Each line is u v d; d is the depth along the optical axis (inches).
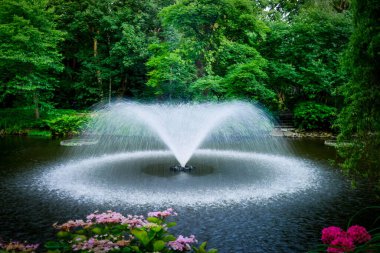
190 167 409.4
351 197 300.0
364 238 131.5
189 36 783.7
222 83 784.3
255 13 875.4
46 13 863.7
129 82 1119.6
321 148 614.5
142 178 360.5
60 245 125.6
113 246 124.5
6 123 845.2
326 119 860.6
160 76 832.9
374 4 186.5
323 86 832.3
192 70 852.0
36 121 853.8
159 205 271.3
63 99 1156.5
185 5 749.9
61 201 282.5
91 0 1024.9
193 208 264.8
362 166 242.7
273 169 417.4
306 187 333.4
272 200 289.3
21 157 500.7
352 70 210.2
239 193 307.6
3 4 784.9
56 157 501.0
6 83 845.2
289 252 192.7
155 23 1004.6
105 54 1084.5
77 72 1170.6
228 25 775.1
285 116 959.0
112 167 421.7
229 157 502.0
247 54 825.5
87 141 679.7
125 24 957.2
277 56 944.3
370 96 196.9
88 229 146.4
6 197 294.7
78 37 1130.0
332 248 123.2
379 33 183.0
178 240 135.1
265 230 223.9
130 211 256.5
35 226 228.5
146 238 123.3
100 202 279.4
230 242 204.7
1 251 122.5
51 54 875.4
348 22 863.7
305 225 233.6
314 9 927.7
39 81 845.2
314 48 872.9
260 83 814.5
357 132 221.8
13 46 776.9
